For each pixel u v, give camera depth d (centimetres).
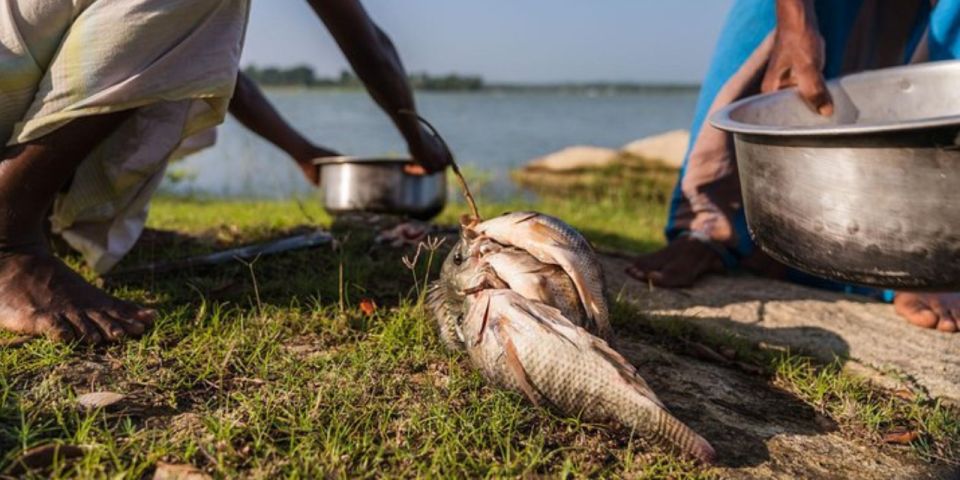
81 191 102
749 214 91
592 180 364
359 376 87
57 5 86
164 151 102
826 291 138
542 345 77
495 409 79
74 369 84
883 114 110
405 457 73
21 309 89
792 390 97
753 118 102
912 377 102
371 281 118
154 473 68
